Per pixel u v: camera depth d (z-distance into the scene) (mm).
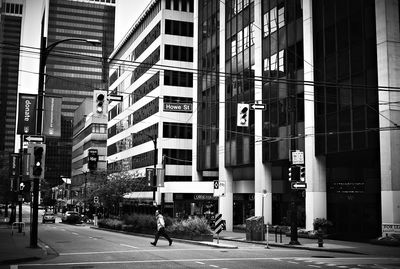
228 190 49312
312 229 34625
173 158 70750
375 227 33750
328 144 33469
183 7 74562
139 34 85625
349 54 31781
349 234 33219
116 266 16297
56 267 16109
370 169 34844
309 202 34938
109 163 102250
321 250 25562
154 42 76250
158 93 72312
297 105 37125
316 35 35281
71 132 184750
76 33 193000
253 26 44688
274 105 40375
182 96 72250
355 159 35844
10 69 171500
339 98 32500
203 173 59344
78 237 34125
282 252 23609
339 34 32844
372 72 29812
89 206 93000
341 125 32188
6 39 193625
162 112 71125
